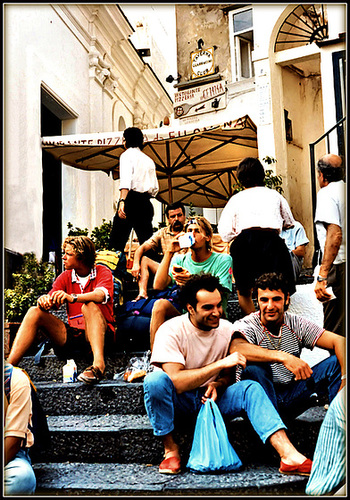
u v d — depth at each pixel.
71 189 10.95
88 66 11.73
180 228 6.39
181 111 12.77
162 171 11.16
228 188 11.91
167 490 3.41
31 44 9.18
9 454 3.53
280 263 5.08
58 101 10.23
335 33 9.07
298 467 3.54
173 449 3.84
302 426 3.94
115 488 3.47
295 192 10.48
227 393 3.88
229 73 12.53
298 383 4.04
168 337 3.99
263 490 3.37
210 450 3.70
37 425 3.87
